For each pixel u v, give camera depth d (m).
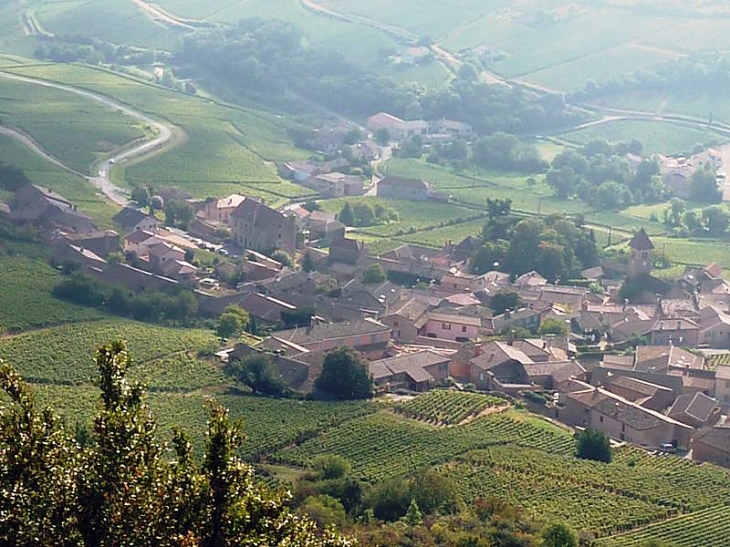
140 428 111.81
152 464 110.81
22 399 111.00
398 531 197.75
